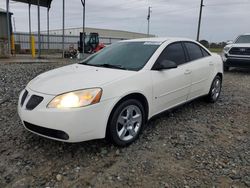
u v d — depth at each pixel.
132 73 3.92
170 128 4.54
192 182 2.99
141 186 2.91
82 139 3.32
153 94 4.15
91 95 3.34
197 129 4.54
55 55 26.11
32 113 3.39
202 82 5.45
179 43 5.04
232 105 6.08
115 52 4.84
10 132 4.21
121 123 3.72
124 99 3.71
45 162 3.36
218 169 3.26
